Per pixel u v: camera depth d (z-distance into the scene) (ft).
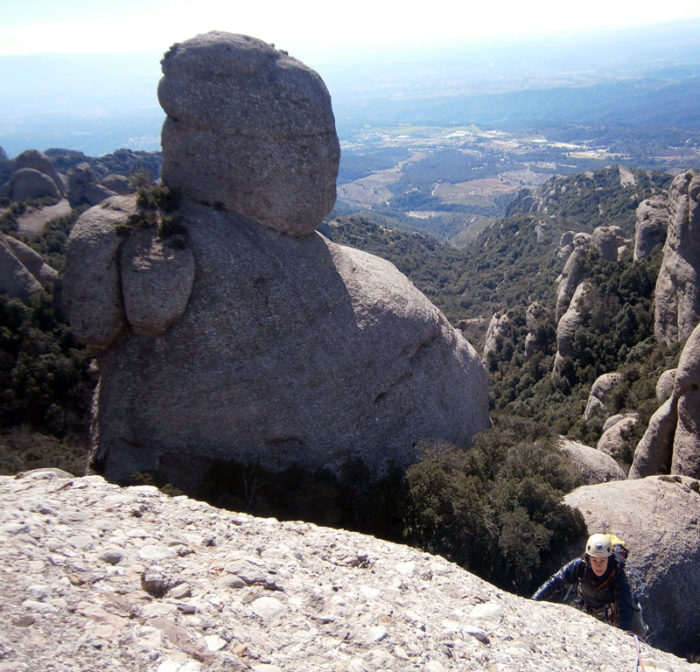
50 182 232.53
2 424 89.71
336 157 87.76
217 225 80.02
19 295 106.63
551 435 98.27
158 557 20.49
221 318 74.79
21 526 19.76
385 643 18.90
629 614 24.17
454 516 65.31
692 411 77.46
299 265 82.79
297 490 68.64
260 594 19.88
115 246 73.61
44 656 14.05
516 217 458.50
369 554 26.23
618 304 178.50
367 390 81.35
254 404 73.51
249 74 80.43
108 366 74.54
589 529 64.90
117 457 70.90
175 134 82.58
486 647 20.66
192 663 15.33
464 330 294.46
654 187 416.05
